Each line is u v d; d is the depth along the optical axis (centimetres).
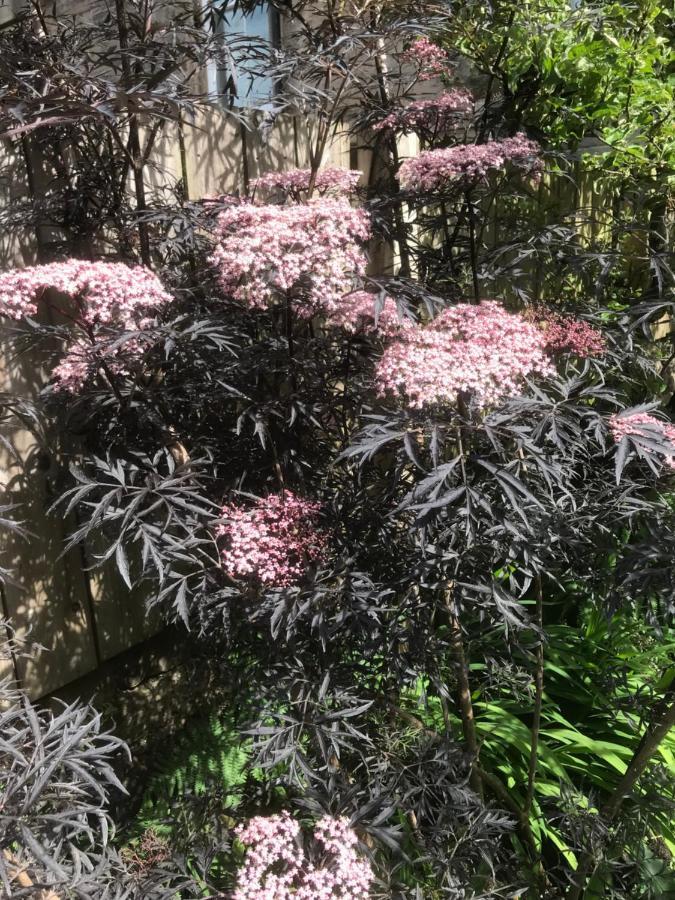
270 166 233
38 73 131
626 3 276
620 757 216
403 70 243
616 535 179
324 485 180
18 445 182
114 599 212
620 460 119
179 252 182
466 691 178
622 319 231
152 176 200
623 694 227
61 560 196
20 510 185
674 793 190
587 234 335
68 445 192
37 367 183
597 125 279
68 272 127
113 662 221
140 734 223
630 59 264
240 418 152
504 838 203
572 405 132
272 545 143
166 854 154
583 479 185
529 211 296
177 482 136
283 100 182
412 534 151
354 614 143
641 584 146
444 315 142
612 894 177
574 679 249
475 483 127
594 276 288
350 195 210
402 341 152
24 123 121
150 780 204
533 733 190
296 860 121
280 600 141
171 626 230
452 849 156
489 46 253
